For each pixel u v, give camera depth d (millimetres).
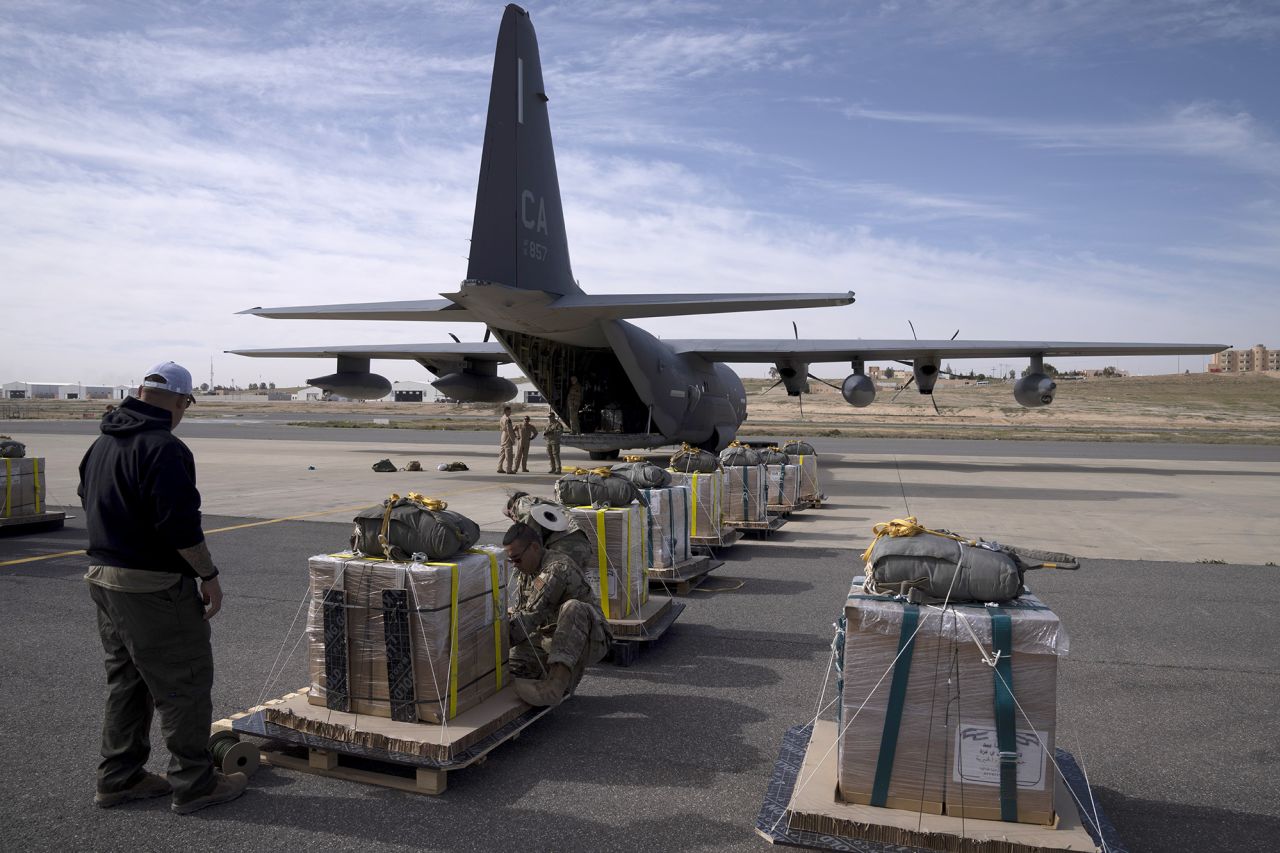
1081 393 91312
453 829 3465
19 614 6695
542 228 14562
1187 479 19625
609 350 20672
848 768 3277
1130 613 7055
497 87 13281
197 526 3488
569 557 4781
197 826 3477
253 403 96500
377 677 4016
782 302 12148
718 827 3488
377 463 20641
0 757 4102
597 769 4062
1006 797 3145
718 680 5406
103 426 3549
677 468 10148
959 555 3342
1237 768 4098
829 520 12570
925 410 68750
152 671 3479
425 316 14773
